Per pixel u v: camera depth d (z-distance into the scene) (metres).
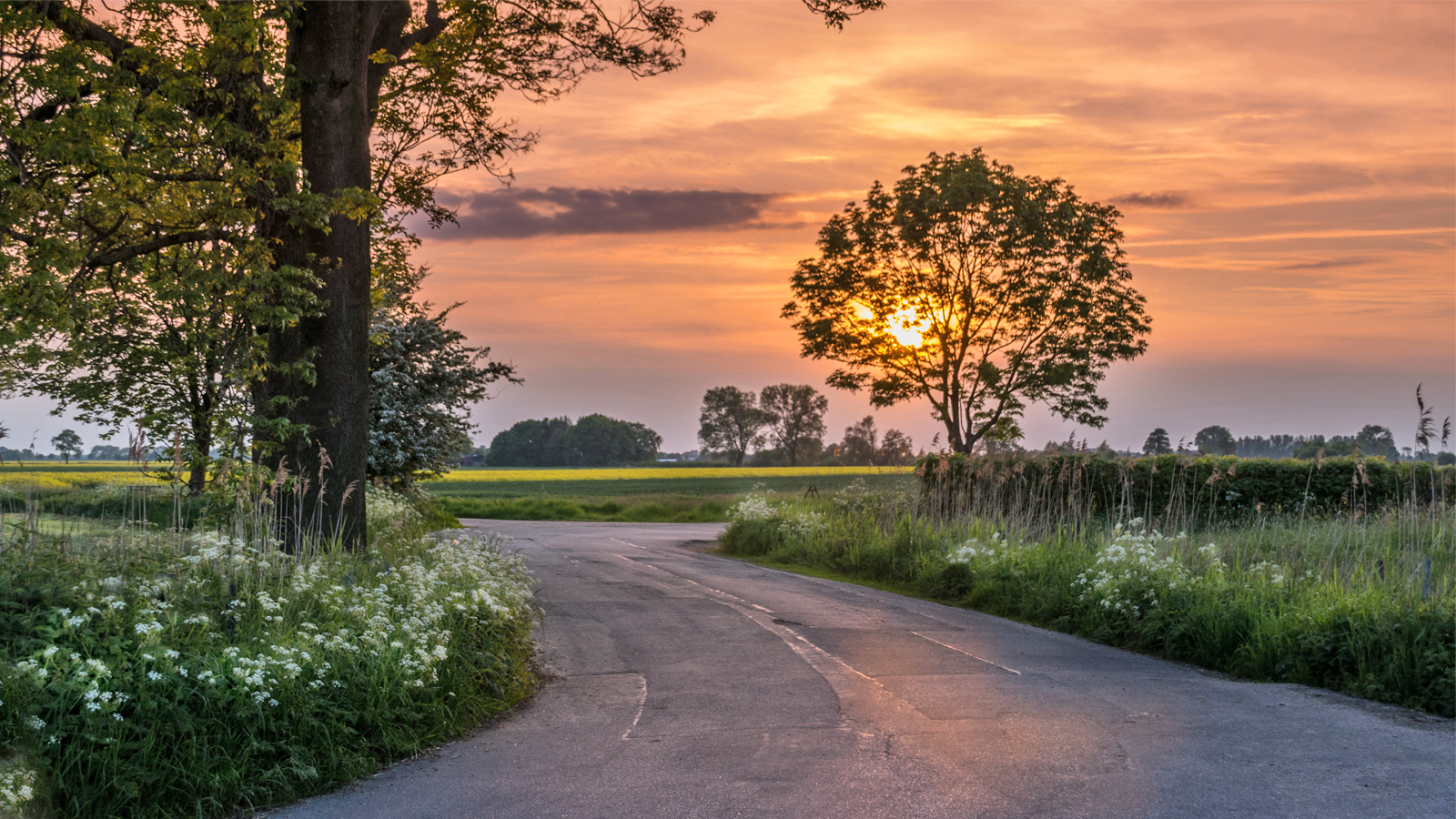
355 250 12.25
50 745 5.05
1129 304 41.56
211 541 7.53
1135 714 7.27
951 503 20.73
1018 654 10.04
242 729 5.77
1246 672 9.01
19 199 9.75
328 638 6.86
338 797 5.68
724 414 150.00
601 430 165.62
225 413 11.08
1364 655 8.23
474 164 17.83
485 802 5.52
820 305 42.84
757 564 20.59
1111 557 12.29
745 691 8.29
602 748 6.61
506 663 8.52
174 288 10.92
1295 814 5.03
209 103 11.56
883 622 12.17
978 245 38.97
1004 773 5.80
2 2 9.25
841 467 133.12
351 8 12.07
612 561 20.55
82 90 10.22
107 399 18.00
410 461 28.08
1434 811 5.05
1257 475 19.53
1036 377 40.41
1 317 10.21
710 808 5.30
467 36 15.91
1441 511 14.51
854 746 6.46
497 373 29.61
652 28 16.31
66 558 7.18
